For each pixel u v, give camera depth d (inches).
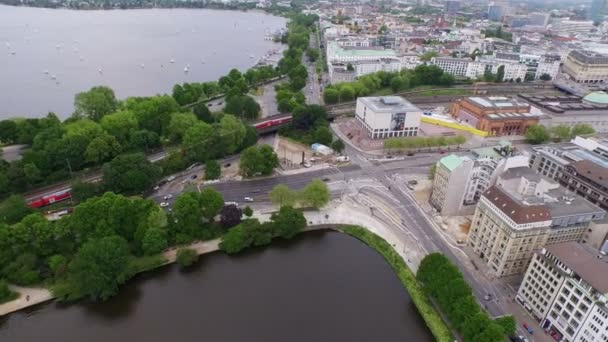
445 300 7613.2
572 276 6993.1
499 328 6653.5
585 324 6717.5
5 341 7367.1
